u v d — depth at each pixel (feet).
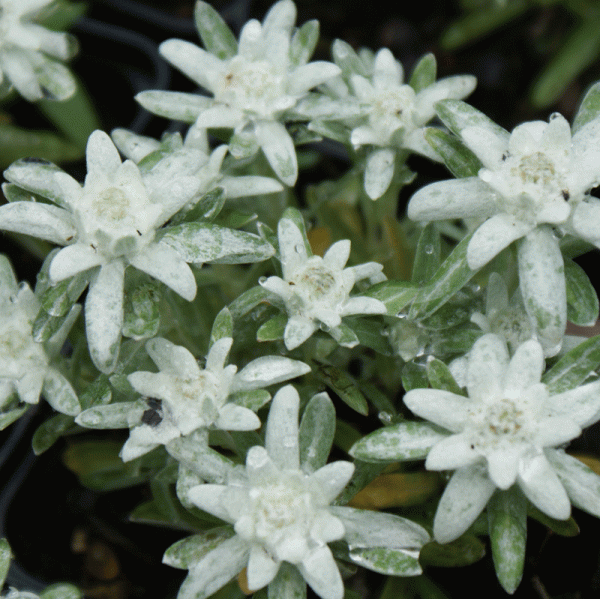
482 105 1.51
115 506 1.29
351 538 1.07
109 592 1.26
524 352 1.06
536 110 1.48
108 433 1.31
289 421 1.07
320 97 1.20
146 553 1.28
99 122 1.46
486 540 1.21
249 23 1.20
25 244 1.29
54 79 1.25
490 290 1.13
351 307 1.10
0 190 1.38
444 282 1.09
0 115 1.41
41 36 1.25
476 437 1.06
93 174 1.10
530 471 1.05
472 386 1.07
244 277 1.30
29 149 1.35
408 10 1.60
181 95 1.20
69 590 1.12
